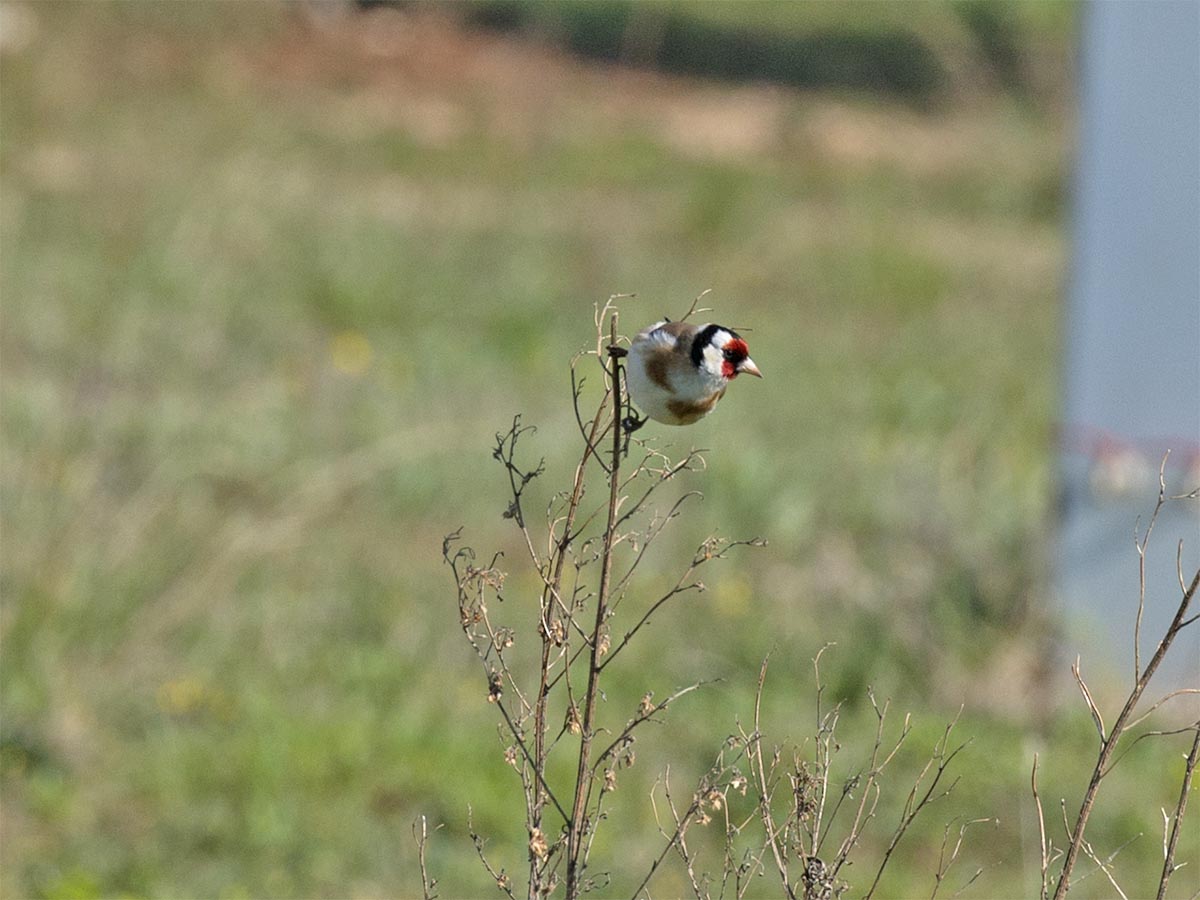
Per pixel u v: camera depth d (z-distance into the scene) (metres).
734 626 11.83
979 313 22.53
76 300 17.48
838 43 39.06
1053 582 11.18
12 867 8.84
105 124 25.84
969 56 36.31
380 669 11.06
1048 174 30.70
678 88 36.41
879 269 24.11
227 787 9.69
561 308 20.53
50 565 10.63
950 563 12.14
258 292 19.08
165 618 10.81
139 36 31.64
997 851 9.52
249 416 14.58
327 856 9.18
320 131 28.47
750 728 10.48
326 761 9.93
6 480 11.41
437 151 28.56
